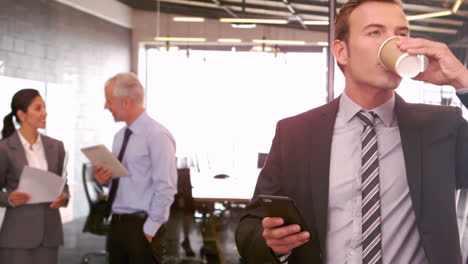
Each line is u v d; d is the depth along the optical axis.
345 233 1.19
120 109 3.05
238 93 6.57
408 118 1.20
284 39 6.36
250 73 6.57
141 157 3.03
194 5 6.86
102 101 6.59
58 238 3.27
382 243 1.17
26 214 3.15
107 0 6.74
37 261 3.21
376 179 1.19
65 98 6.18
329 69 4.86
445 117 1.19
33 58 5.86
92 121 6.45
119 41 6.94
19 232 3.14
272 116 6.39
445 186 1.15
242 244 1.24
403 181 1.19
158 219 3.00
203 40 6.90
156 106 6.99
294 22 6.36
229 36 6.76
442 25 4.39
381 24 1.16
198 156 6.54
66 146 6.14
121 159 3.06
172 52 7.03
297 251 1.21
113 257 3.11
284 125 1.30
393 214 1.18
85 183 5.70
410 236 1.18
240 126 6.54
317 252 1.19
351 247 1.18
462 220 3.28
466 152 1.19
